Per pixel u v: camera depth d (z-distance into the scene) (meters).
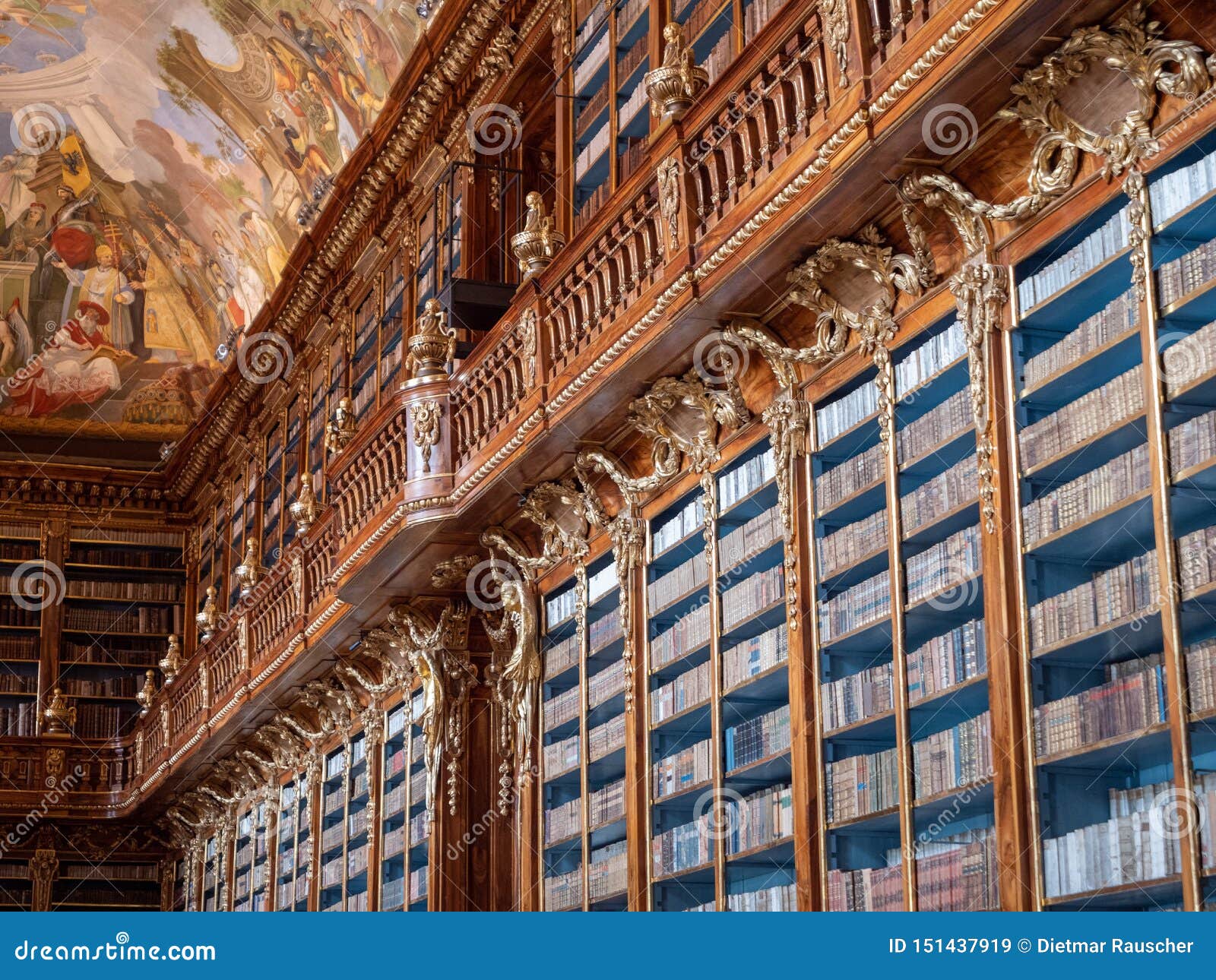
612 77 12.90
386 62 18.23
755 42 8.78
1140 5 6.84
